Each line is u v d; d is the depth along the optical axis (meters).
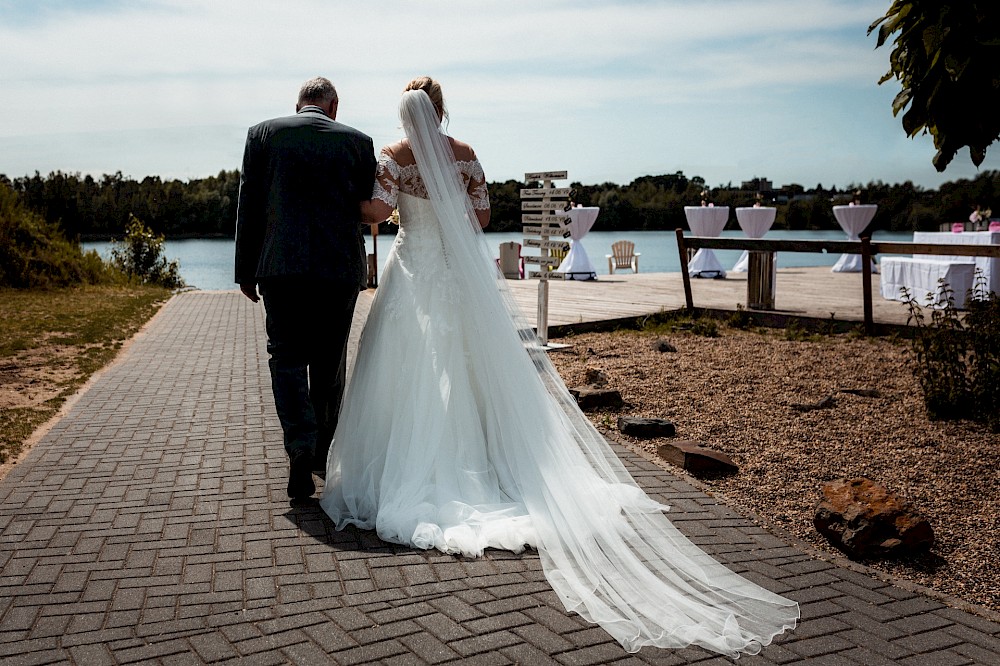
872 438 5.30
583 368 7.62
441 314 4.16
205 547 3.55
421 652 2.68
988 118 4.23
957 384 5.69
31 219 18.33
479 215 4.49
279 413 4.13
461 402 4.11
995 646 2.82
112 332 10.55
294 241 4.06
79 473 4.59
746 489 4.47
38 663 2.60
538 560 3.48
